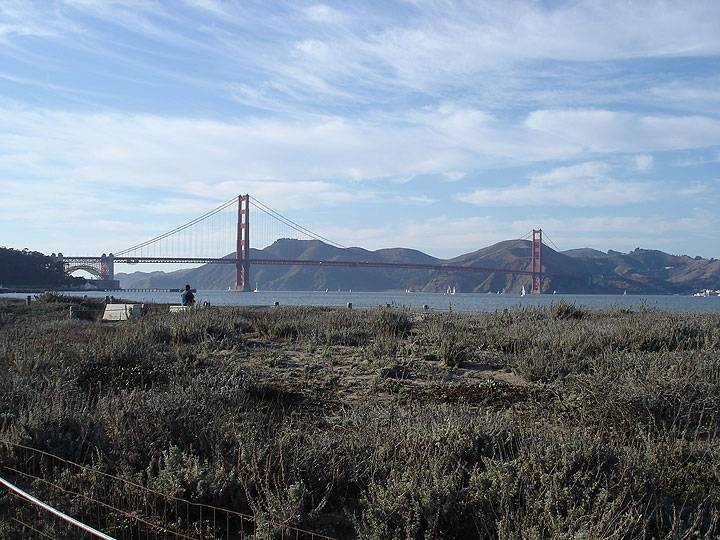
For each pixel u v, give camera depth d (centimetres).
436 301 7244
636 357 878
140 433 563
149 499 467
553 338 1088
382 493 437
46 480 500
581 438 523
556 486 428
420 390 841
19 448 541
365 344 1211
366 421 629
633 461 493
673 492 470
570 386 793
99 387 795
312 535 404
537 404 752
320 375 938
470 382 884
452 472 465
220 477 477
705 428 637
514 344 1098
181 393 693
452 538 423
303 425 663
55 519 447
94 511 464
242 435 543
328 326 1349
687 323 1209
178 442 558
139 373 869
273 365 1015
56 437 562
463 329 1307
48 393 692
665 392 677
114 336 1160
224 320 1429
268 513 430
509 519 405
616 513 402
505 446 537
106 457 526
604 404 676
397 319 1440
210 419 618
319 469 504
